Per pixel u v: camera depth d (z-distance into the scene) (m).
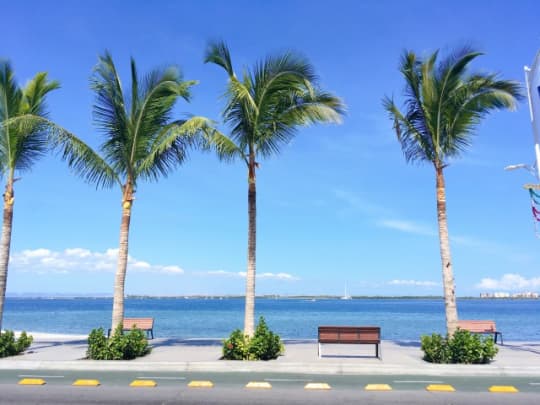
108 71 13.32
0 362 11.62
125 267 13.30
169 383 9.48
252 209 13.58
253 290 13.16
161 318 52.56
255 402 7.76
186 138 13.59
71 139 13.06
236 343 12.00
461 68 13.36
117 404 7.59
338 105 13.41
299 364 11.27
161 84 13.38
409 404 7.66
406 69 14.00
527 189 13.38
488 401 7.90
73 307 105.25
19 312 71.31
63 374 10.59
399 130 14.48
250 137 13.60
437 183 13.69
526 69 13.34
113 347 12.02
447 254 13.16
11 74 14.01
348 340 12.43
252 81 13.37
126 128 13.57
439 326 38.62
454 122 13.79
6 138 13.91
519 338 26.08
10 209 13.87
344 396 8.25
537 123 12.95
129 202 13.62
